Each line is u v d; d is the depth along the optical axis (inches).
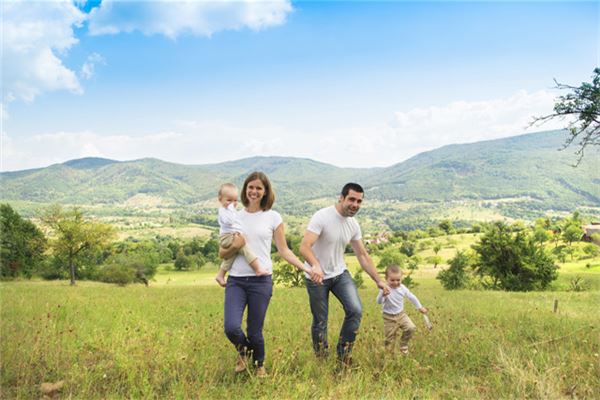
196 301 569.0
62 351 223.9
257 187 210.7
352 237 240.8
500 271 1489.9
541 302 601.0
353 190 228.5
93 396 178.1
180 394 174.2
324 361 217.9
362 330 294.2
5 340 240.7
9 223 2171.5
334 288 236.4
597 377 202.1
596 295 764.0
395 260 4136.3
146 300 558.9
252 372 202.5
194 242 5570.9
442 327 303.3
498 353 232.1
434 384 196.9
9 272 2145.7
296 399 174.9
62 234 2105.1
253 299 205.8
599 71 337.1
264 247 209.0
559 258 3661.4
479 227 6993.1
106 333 281.3
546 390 180.9
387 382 190.2
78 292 757.3
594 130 344.2
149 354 218.4
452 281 1695.4
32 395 177.9
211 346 240.7
